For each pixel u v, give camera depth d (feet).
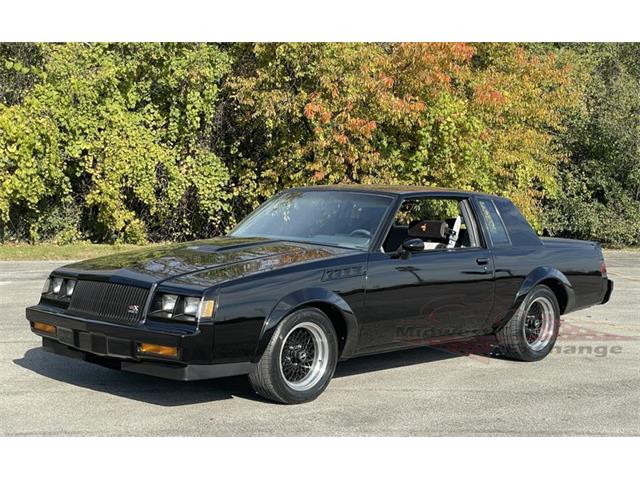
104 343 19.12
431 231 24.13
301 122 67.41
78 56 67.26
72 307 20.15
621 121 90.02
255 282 19.13
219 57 69.97
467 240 25.13
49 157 65.41
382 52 66.28
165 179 71.00
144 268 19.93
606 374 24.70
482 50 77.05
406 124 64.44
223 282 18.74
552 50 93.86
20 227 68.33
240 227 24.98
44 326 20.63
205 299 18.30
